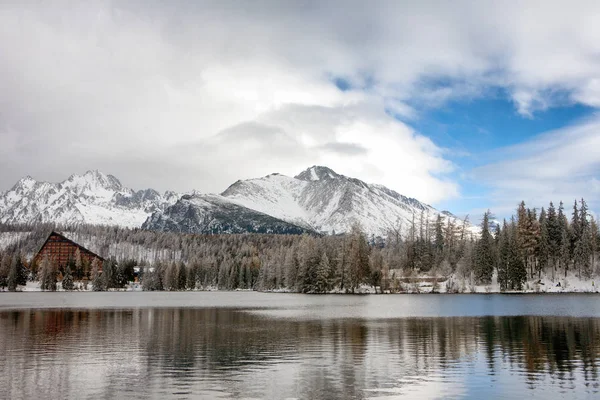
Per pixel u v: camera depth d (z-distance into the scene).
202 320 83.50
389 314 92.50
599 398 32.94
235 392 34.66
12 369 41.94
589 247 169.00
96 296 189.25
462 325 72.56
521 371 40.75
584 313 90.38
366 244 191.12
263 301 146.12
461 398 33.19
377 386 36.22
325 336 61.88
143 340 58.53
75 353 49.59
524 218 173.88
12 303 138.88
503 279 166.25
